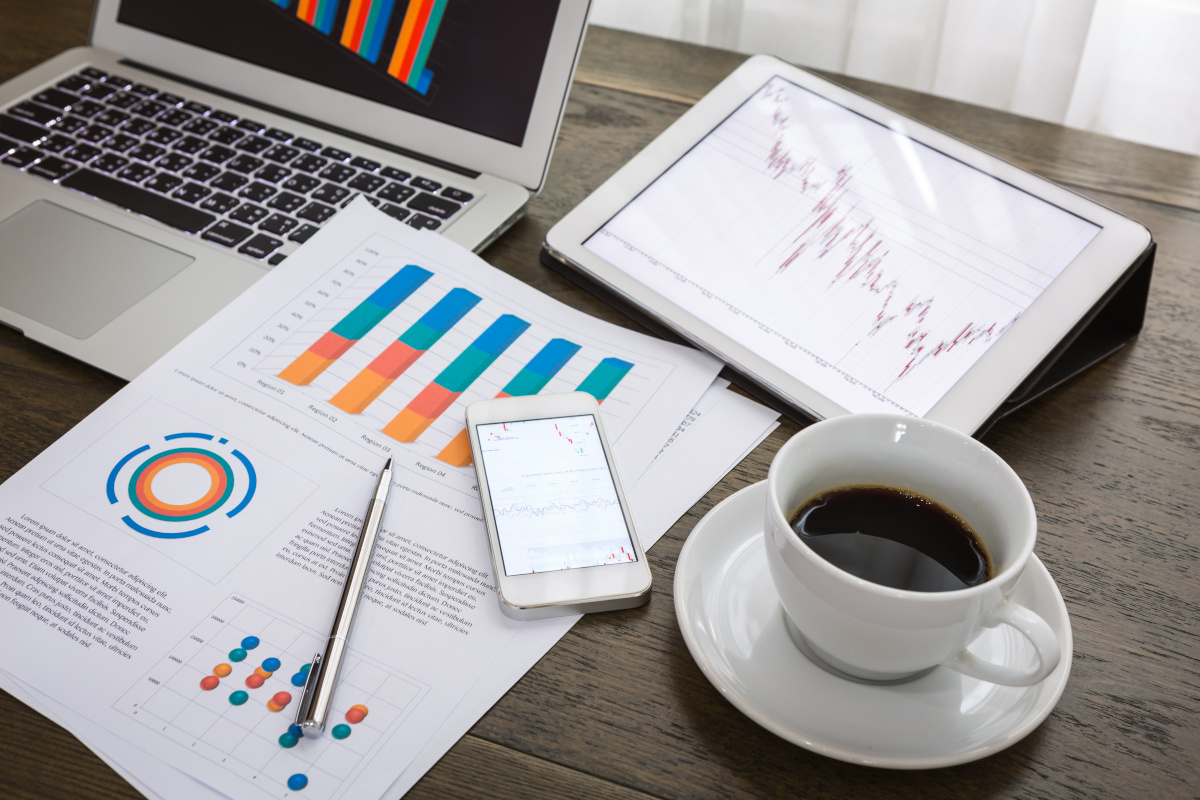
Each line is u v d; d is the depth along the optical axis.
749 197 0.61
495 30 0.64
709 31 1.14
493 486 0.46
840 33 1.10
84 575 0.43
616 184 0.62
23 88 0.71
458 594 0.43
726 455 0.50
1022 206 0.58
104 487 0.47
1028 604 0.41
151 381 0.52
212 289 0.57
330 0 0.68
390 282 0.58
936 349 0.53
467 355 0.55
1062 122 1.07
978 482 0.39
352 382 0.53
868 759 0.35
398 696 0.39
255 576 0.44
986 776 0.38
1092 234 0.56
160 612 0.42
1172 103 1.05
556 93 0.63
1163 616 0.43
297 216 0.62
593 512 0.46
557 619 0.43
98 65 0.74
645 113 0.74
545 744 0.38
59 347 0.53
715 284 0.57
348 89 0.68
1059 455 0.50
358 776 0.37
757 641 0.41
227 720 0.38
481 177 0.65
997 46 1.05
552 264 0.61
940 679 0.39
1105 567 0.45
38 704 0.38
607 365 0.55
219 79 0.72
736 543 0.44
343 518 0.46
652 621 0.43
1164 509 0.48
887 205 0.60
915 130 0.64
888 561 0.38
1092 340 0.56
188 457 0.48
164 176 0.65
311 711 0.38
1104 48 1.04
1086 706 0.40
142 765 0.37
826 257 0.58
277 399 0.51
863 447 0.40
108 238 0.60
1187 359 0.56
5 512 0.45
